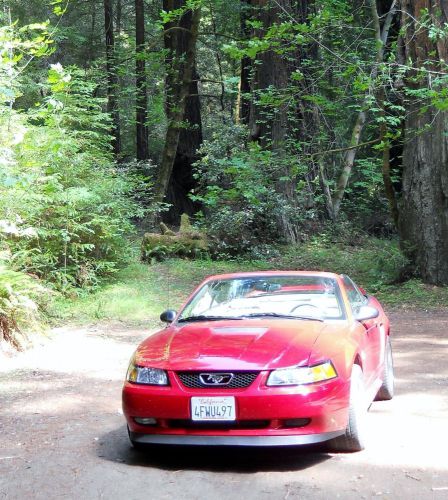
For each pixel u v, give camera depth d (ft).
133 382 16.87
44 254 43.32
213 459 17.19
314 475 15.58
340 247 73.92
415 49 51.93
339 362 16.61
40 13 84.74
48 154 37.86
